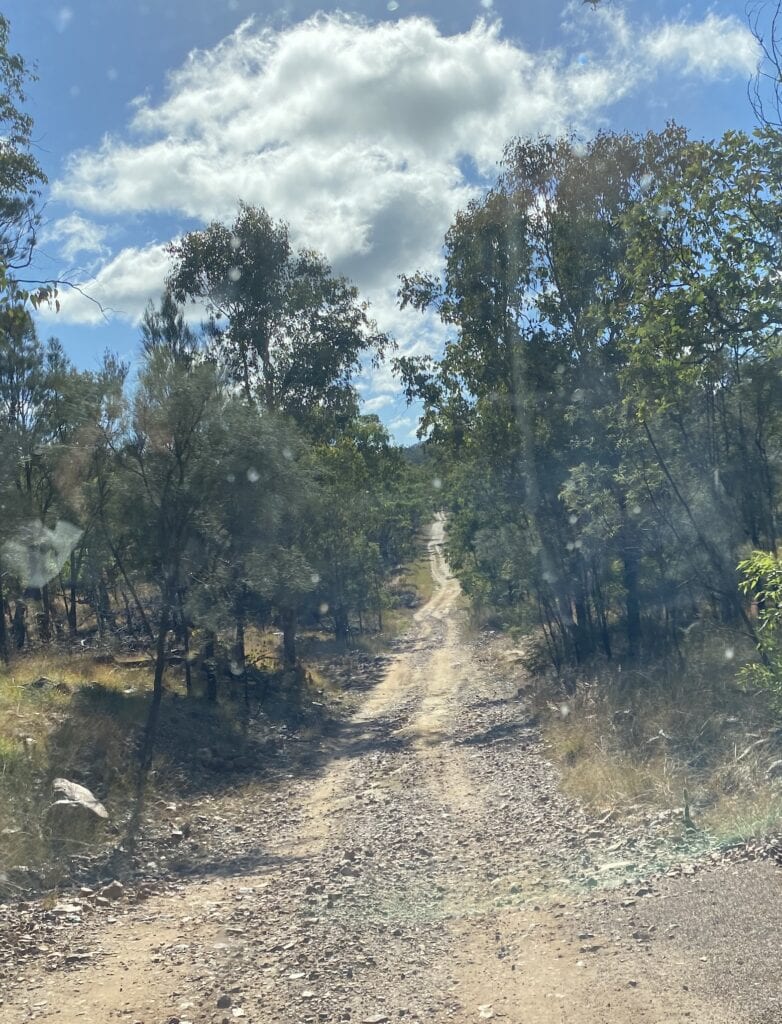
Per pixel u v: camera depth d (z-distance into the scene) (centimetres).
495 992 550
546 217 2419
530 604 3797
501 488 2708
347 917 775
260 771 1852
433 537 13150
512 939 658
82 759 1485
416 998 556
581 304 2292
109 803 1353
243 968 648
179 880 1046
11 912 841
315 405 3291
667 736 1324
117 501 1841
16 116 1497
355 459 3484
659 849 870
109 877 1029
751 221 1033
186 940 741
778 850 719
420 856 1027
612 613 3173
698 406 1677
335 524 3519
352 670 4169
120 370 1827
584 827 1061
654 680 1805
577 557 2570
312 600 4197
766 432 1684
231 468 1828
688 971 525
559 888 795
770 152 1004
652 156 2245
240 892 937
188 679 2298
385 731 2412
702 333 1099
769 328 1066
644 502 1862
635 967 549
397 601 8150
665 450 1753
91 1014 567
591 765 1358
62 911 847
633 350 1175
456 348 2622
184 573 1844
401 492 6862
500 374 2542
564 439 2391
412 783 1594
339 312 3294
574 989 531
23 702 1659
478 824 1186
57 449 1853
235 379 3148
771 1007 457
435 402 2720
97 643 3147
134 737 1722
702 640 1983
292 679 2952
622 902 697
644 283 1166
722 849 794
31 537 1992
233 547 1947
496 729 2133
